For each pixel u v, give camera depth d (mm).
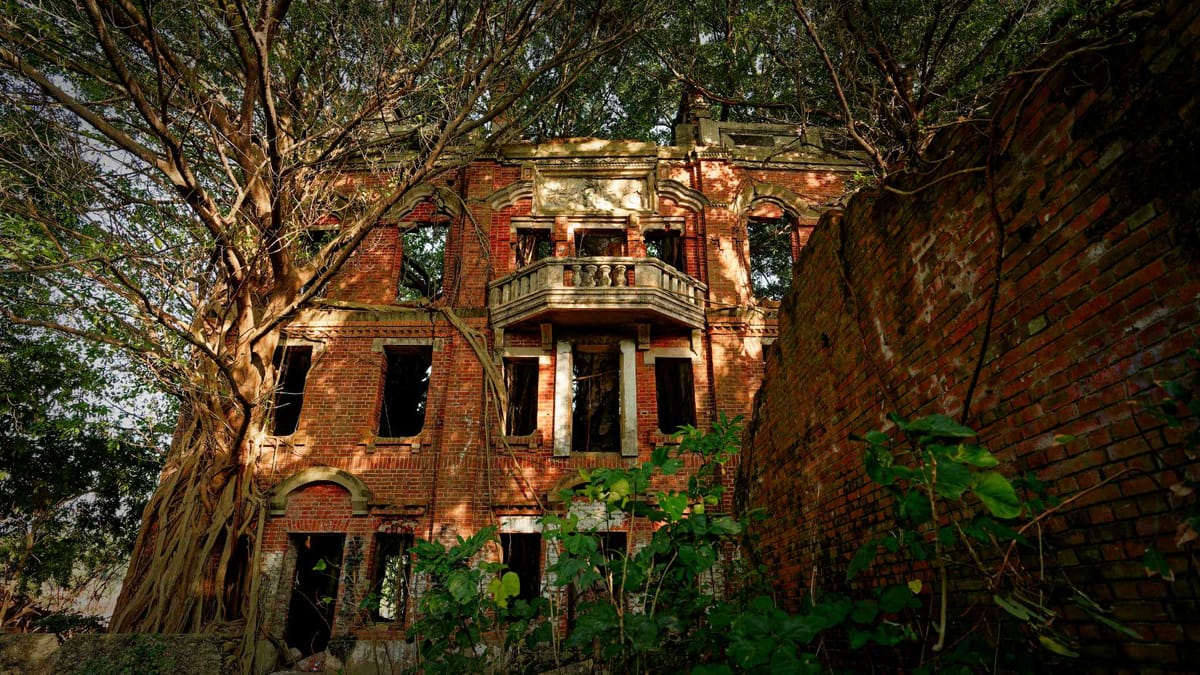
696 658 4055
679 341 14305
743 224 15320
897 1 10875
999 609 3072
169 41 11086
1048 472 2889
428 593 4578
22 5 9289
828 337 5629
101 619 15719
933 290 3924
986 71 9461
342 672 11125
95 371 12969
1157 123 2395
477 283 14797
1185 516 2021
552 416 13719
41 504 15250
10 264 8562
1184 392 1970
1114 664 2461
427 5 11188
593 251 17484
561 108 18719
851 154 12648
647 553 3713
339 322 14562
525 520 12867
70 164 8945
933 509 2375
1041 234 2994
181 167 9156
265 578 12320
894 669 4090
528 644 4293
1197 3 2256
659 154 15859
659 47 14336
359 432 13688
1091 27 3447
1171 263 2303
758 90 15156
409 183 10859
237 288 11141
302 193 12617
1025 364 3070
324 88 12078
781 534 6848
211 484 11648
